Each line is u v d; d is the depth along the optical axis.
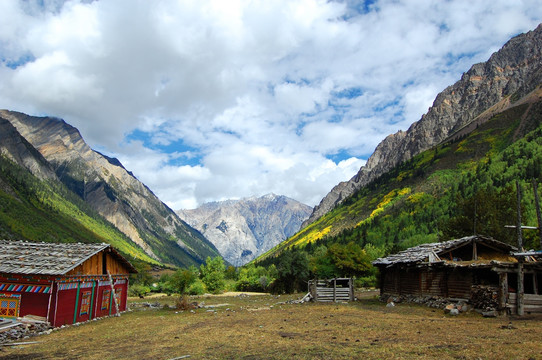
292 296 52.03
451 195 152.25
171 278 47.03
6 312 22.34
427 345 13.51
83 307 25.59
